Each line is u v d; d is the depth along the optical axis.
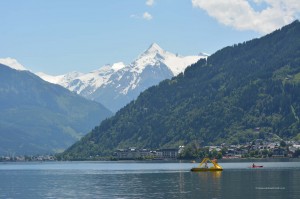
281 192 173.38
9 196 183.12
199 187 198.38
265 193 171.38
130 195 176.25
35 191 199.75
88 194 183.38
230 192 176.75
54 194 186.88
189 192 181.12
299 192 172.25
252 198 159.50
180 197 166.62
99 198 170.38
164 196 170.75
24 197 179.25
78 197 174.88
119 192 187.25
